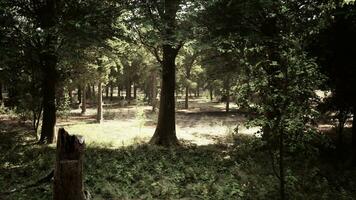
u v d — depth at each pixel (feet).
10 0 63.57
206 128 111.75
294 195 38.55
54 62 71.10
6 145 66.03
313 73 30.96
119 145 74.28
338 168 52.75
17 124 95.30
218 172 50.98
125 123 121.08
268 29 61.93
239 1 55.83
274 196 38.17
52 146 67.67
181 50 102.01
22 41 64.59
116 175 46.09
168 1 61.26
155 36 59.41
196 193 40.37
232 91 34.22
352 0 49.08
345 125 90.22
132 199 38.14
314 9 56.13
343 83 54.75
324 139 33.35
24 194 35.19
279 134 31.63
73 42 59.16
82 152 16.57
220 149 71.82
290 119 30.42
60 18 67.21
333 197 39.14
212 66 90.99
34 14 67.67
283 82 31.17
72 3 67.21
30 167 48.83
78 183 16.21
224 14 58.65
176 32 57.57
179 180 45.75
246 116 34.40
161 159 56.75
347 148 63.26
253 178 45.57
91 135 89.15
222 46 56.65
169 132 76.43
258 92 32.32
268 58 35.96
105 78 116.06
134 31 73.36
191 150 69.31
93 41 60.34
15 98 76.33
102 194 39.29
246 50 36.55
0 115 110.93
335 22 53.93
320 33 54.65
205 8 59.41
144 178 45.91
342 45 53.67
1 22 60.13
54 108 73.41
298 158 54.08
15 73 68.08
